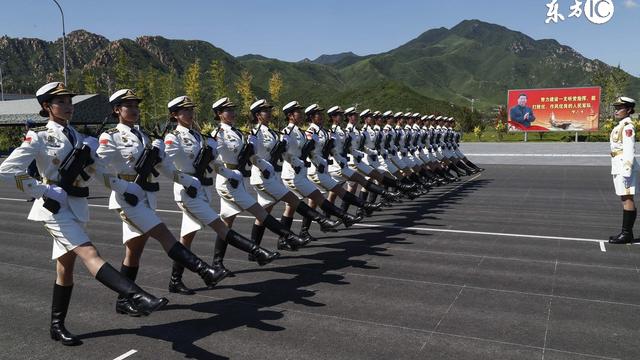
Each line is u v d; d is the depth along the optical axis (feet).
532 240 25.66
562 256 22.56
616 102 24.75
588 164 71.67
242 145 20.39
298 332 14.61
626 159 23.93
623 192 24.39
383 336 14.25
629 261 21.70
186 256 15.16
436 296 17.48
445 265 21.26
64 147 13.47
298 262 22.06
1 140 112.16
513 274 19.93
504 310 16.14
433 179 46.96
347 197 26.43
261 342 13.97
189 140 17.95
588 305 16.53
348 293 17.90
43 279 20.12
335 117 30.73
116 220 32.65
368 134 35.19
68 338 13.91
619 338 13.99
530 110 104.17
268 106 22.41
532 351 13.24
